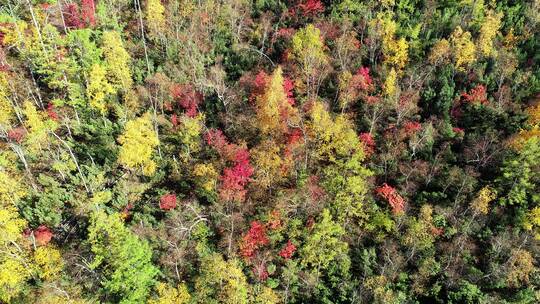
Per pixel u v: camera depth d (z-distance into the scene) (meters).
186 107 61.22
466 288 45.50
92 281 46.66
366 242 51.19
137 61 64.81
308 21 71.94
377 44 66.19
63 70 57.25
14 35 61.34
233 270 43.81
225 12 70.69
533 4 70.25
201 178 53.00
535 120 56.59
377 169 55.66
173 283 46.09
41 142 54.81
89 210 50.56
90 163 55.12
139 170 54.88
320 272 48.97
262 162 52.62
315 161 55.34
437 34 68.38
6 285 45.38
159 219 52.22
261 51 67.00
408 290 47.25
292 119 55.41
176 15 70.06
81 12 67.44
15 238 45.84
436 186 54.88
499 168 53.25
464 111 60.28
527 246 48.75
